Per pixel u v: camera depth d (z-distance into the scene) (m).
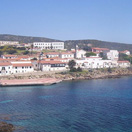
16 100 88.00
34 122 63.19
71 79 150.88
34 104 82.06
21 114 70.19
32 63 180.88
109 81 142.50
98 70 182.25
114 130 57.31
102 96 95.88
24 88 115.50
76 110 74.56
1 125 58.22
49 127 59.56
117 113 71.00
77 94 100.06
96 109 75.62
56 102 85.12
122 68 198.62
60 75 155.62
